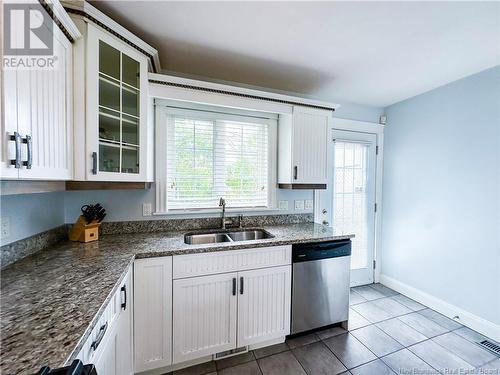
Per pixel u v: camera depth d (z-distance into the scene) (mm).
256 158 2443
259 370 1625
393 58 1876
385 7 1314
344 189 2859
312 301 1940
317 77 2217
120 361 1218
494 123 1984
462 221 2203
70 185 1370
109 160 1451
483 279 2051
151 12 1367
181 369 1631
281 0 1267
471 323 2109
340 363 1692
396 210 2865
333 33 1560
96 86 1312
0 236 1137
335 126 2764
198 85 1856
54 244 1600
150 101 1912
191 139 2186
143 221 2020
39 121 990
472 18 1399
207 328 1627
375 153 3012
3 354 599
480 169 2074
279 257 1819
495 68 1976
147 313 1486
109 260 1301
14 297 893
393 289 2867
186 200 2191
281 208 2547
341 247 2025
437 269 2414
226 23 1467
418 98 2609
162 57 1881
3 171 798
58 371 512
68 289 963
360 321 2213
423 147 2561
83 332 698
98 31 1312
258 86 2422
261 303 1775
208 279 1613
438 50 1755
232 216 2328
